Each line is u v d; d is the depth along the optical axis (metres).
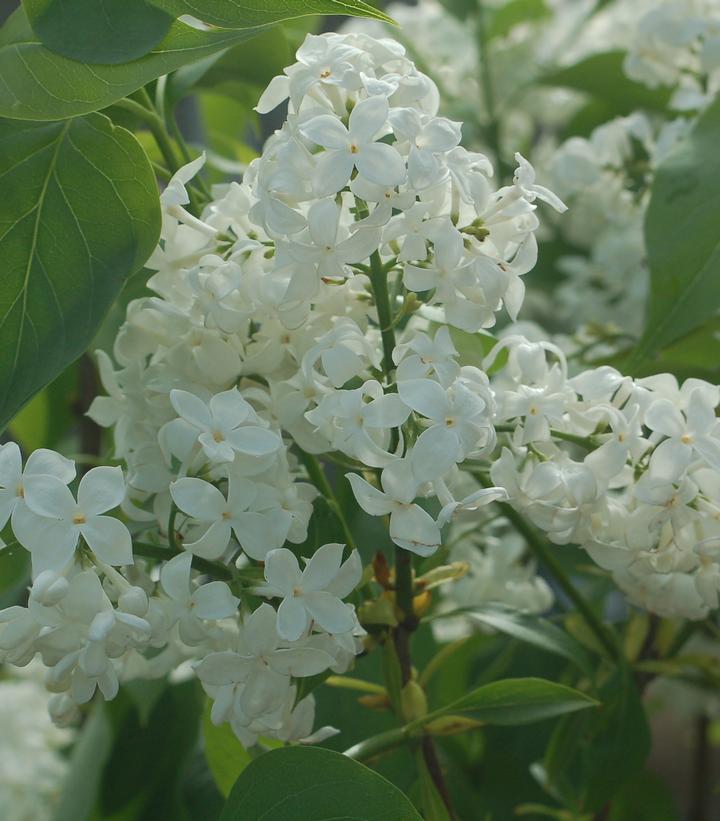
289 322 0.36
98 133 0.36
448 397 0.34
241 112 0.63
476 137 0.67
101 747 0.54
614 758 0.43
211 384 0.37
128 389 0.38
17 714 0.66
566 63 0.70
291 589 0.34
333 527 0.38
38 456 0.33
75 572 0.33
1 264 0.36
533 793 0.53
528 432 0.36
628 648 0.47
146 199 0.36
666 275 0.44
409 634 0.40
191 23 0.36
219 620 0.36
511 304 0.36
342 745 0.46
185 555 0.34
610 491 0.45
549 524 0.36
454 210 0.35
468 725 0.39
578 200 0.58
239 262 0.36
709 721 0.65
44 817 0.64
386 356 0.36
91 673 0.33
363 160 0.33
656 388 0.38
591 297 0.60
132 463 0.37
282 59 0.45
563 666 0.54
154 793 0.53
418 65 0.65
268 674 0.34
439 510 0.39
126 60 0.34
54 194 0.36
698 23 0.51
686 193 0.44
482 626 0.52
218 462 0.35
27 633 0.33
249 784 0.34
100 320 0.36
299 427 0.36
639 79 0.54
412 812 0.34
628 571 0.39
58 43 0.34
